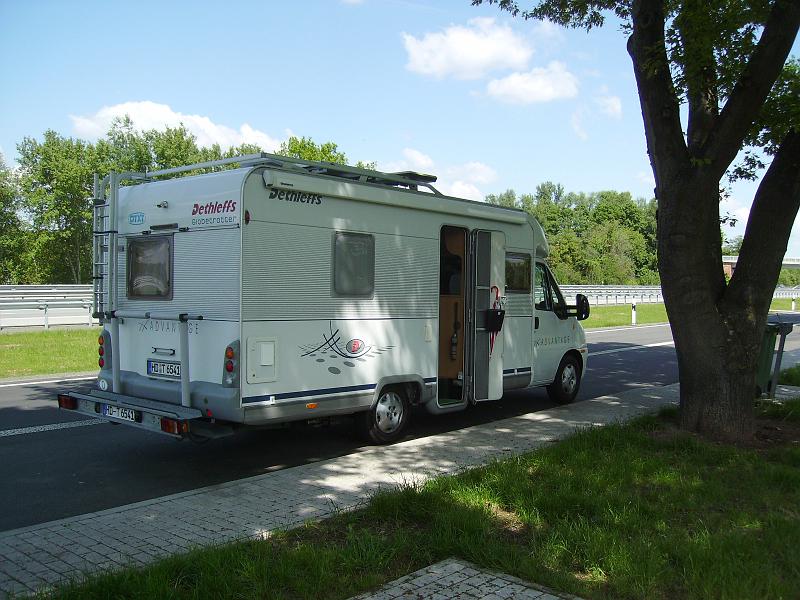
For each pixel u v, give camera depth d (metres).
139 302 6.96
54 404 9.86
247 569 3.96
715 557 4.15
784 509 5.20
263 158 6.39
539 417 9.09
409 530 4.79
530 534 4.72
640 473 6.01
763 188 7.38
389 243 7.35
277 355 6.32
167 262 6.69
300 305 6.50
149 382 6.81
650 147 7.44
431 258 7.85
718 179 7.12
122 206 7.17
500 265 8.65
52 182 49.06
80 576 3.99
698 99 8.13
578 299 10.24
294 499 5.59
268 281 6.24
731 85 8.17
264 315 6.21
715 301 7.49
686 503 5.26
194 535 4.75
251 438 7.96
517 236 9.05
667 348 19.03
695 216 7.18
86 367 13.31
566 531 4.58
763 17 7.38
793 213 7.30
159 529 4.88
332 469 6.52
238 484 6.02
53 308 20.78
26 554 4.41
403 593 3.82
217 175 6.29
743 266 7.43
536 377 9.50
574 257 63.09
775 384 9.99
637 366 15.16
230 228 6.11
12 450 7.36
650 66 6.98
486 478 5.75
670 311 7.54
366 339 7.14
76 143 49.88
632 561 4.10
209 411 6.19
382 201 7.19
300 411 6.52
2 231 49.53
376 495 5.37
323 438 7.93
